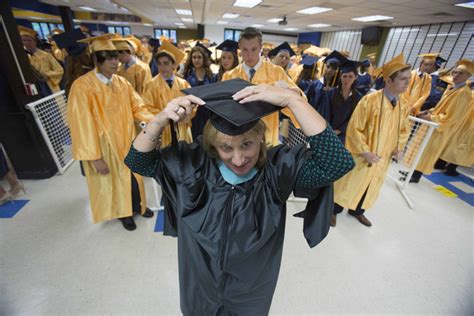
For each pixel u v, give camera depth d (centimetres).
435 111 276
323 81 262
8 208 208
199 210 62
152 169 65
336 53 241
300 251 181
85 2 820
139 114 171
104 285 147
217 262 65
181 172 62
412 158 263
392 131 173
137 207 198
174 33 1964
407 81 156
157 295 143
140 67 301
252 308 90
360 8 621
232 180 63
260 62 198
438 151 268
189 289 86
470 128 280
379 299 149
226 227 61
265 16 930
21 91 222
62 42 170
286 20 1018
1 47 206
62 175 265
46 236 181
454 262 180
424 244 196
